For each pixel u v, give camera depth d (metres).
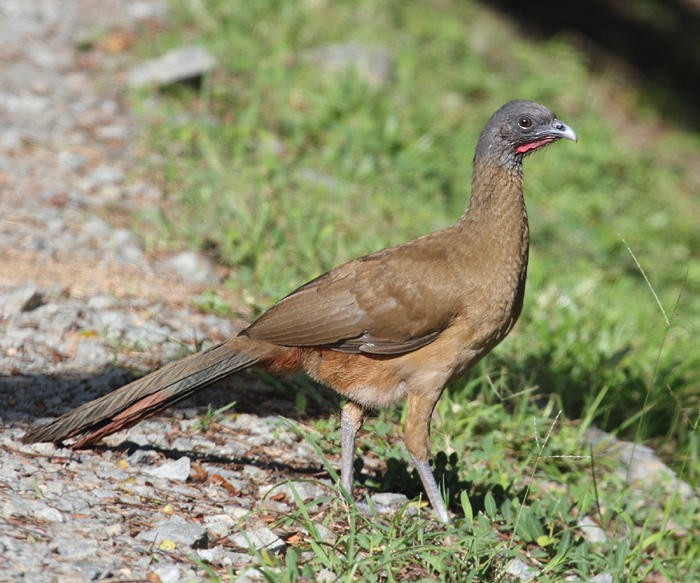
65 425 8.06
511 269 8.43
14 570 6.23
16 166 14.20
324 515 8.03
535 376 11.79
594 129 23.38
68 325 10.51
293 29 21.17
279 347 8.55
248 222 13.38
